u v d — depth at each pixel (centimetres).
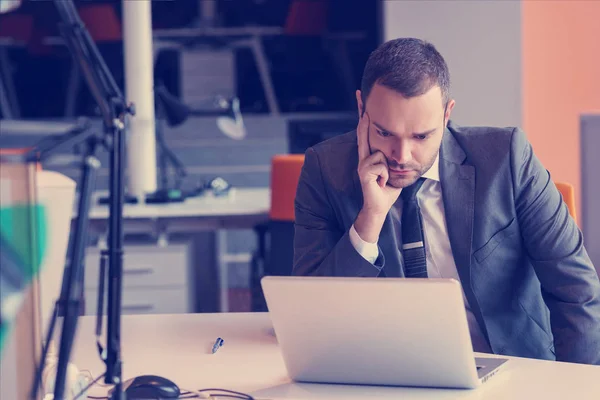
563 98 504
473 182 209
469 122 481
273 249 392
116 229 122
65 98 1093
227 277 735
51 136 123
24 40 1041
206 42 1062
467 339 145
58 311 130
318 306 150
